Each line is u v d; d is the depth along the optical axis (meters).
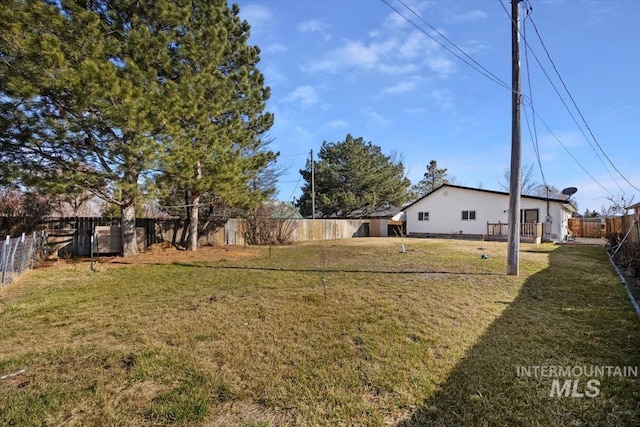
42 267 8.33
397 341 3.43
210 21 11.16
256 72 13.28
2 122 6.86
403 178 31.84
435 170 41.84
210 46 10.48
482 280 6.49
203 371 2.80
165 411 2.24
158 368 2.85
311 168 25.59
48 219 10.41
